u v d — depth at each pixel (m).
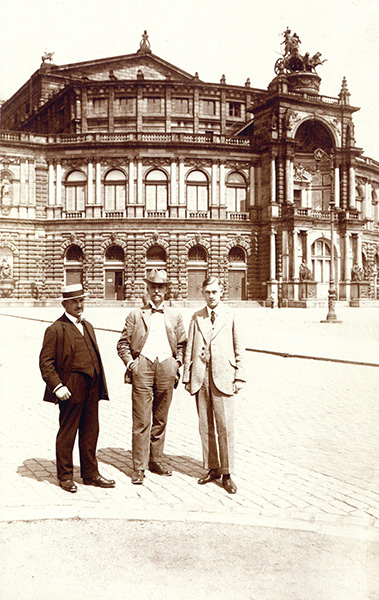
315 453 8.73
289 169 65.69
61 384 7.06
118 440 9.59
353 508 6.55
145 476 7.73
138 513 6.32
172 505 6.62
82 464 7.36
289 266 63.97
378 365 17.78
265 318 41.56
